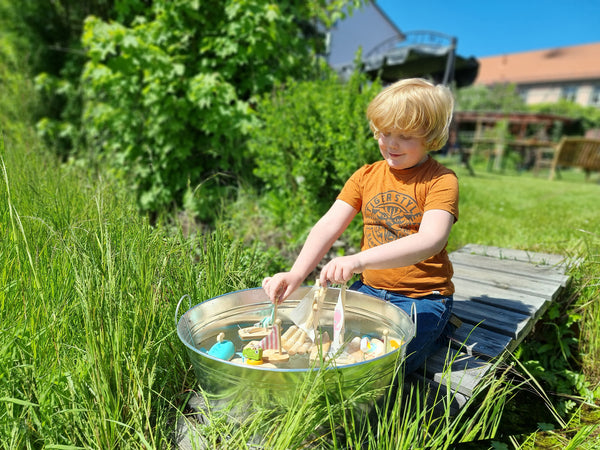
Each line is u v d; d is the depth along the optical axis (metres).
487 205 5.12
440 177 1.38
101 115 4.40
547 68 25.91
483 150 12.95
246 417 1.05
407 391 1.33
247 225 3.30
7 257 1.37
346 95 3.09
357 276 2.47
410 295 1.43
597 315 1.98
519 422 1.58
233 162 4.20
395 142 1.32
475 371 1.40
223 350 1.19
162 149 4.03
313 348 1.20
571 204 5.33
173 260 1.59
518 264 2.56
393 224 1.43
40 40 6.07
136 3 4.35
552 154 13.84
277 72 4.18
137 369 1.14
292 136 3.16
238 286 1.72
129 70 3.98
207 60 4.05
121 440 1.04
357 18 13.94
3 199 1.70
